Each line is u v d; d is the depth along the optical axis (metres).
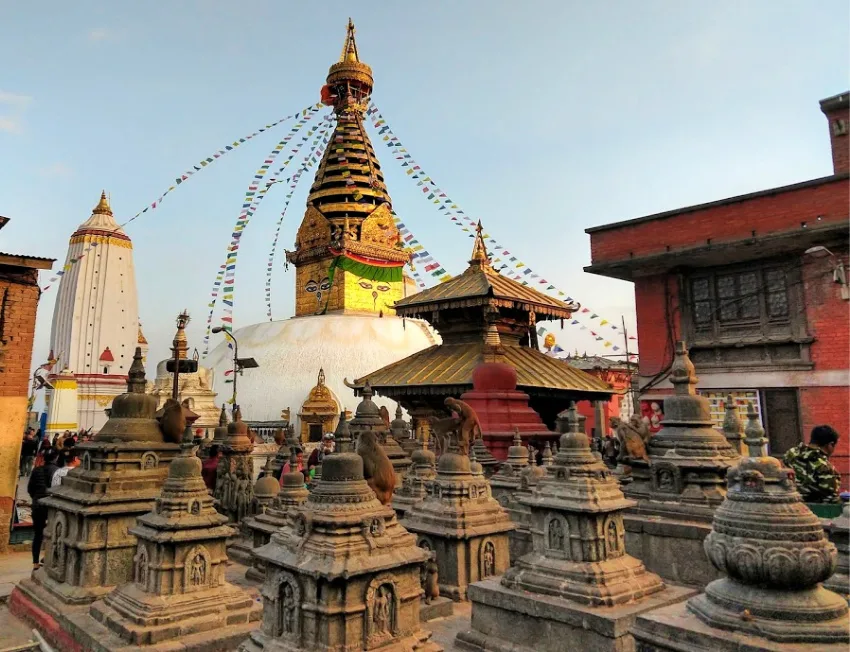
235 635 7.65
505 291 25.00
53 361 47.91
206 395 37.28
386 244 51.03
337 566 6.07
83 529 9.35
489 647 7.25
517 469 13.83
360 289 51.66
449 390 22.91
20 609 9.80
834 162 18.20
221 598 8.09
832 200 17.33
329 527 6.36
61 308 52.78
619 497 7.57
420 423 24.94
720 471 9.48
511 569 7.65
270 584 6.60
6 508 14.48
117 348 52.94
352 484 6.65
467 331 26.56
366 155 51.00
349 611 6.08
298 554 6.32
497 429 19.27
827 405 18.00
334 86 50.78
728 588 4.97
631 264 20.83
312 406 42.25
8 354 14.85
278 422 42.47
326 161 51.59
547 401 25.38
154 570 7.89
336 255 49.16
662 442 10.34
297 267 54.44
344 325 48.69
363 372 45.88
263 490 13.14
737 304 19.98
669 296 21.20
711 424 10.17
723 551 4.91
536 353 26.52
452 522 9.77
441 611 8.91
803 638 4.45
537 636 6.96
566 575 7.11
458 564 9.62
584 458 7.61
